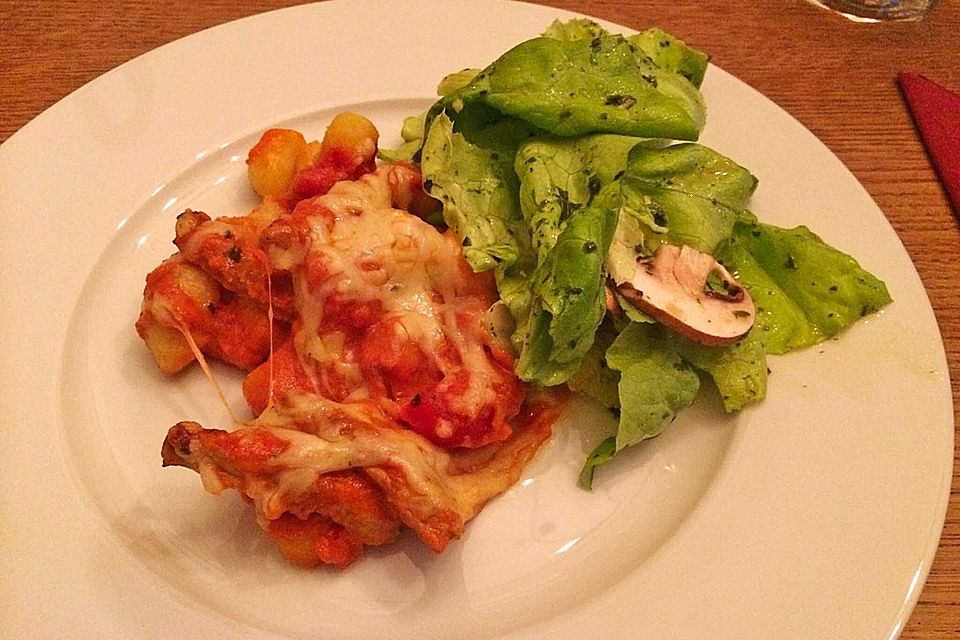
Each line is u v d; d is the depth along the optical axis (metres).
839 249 0.36
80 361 0.35
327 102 0.41
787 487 0.31
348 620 0.30
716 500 0.31
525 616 0.30
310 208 0.34
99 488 0.32
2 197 0.37
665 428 0.34
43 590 0.29
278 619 0.30
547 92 0.35
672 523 0.32
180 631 0.29
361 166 0.37
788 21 0.47
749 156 0.39
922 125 0.42
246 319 0.34
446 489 0.31
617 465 0.33
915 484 0.31
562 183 0.35
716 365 0.34
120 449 0.33
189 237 0.34
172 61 0.41
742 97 0.41
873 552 0.30
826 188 0.38
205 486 0.30
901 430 0.32
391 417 0.32
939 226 0.39
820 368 0.34
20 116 0.41
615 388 0.34
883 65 0.45
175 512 0.32
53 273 0.36
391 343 0.33
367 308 0.33
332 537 0.31
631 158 0.35
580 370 0.34
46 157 0.38
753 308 0.34
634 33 0.42
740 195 0.36
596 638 0.29
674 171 0.36
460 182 0.36
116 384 0.34
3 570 0.29
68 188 0.38
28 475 0.31
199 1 0.46
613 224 0.33
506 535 0.32
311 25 0.43
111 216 0.37
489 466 0.33
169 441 0.30
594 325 0.32
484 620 0.30
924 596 0.31
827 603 0.29
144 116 0.40
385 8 0.43
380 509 0.31
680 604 0.29
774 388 0.33
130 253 0.37
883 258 0.36
